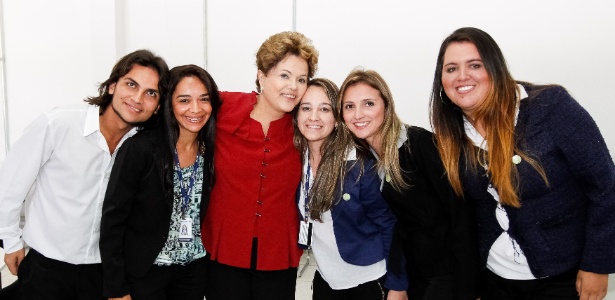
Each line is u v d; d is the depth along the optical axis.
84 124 1.89
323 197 1.99
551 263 1.72
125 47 4.38
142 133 1.92
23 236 2.00
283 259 2.17
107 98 1.91
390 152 1.86
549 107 1.62
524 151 1.64
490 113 1.67
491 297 1.92
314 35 4.19
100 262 2.03
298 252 2.23
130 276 1.98
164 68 1.92
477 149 1.75
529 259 1.74
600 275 1.67
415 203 1.86
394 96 4.18
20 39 4.33
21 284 1.99
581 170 1.61
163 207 1.92
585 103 3.97
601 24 3.83
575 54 3.91
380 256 2.06
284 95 2.01
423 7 4.02
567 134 1.59
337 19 4.14
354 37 4.14
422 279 1.98
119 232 1.88
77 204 1.92
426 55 4.07
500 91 1.65
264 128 2.10
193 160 2.05
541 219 1.70
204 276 2.21
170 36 4.33
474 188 1.78
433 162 1.80
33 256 1.97
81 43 4.32
